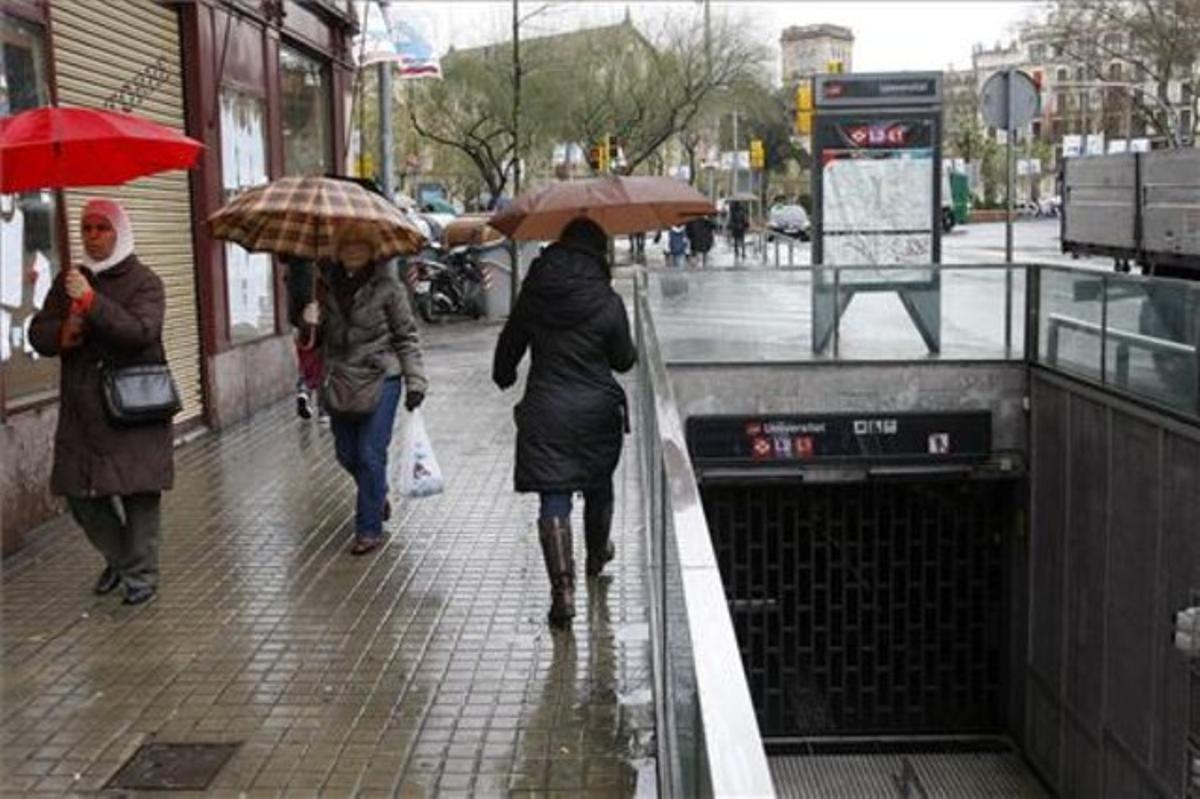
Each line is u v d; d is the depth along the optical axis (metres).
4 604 6.64
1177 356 9.49
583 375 6.24
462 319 22.62
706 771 2.04
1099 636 11.18
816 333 13.27
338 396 7.43
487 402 13.36
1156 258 21.02
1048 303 12.61
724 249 47.72
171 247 10.80
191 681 5.63
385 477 7.64
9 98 7.95
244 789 4.63
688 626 2.46
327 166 15.89
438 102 38.91
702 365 13.26
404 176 48.81
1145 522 10.11
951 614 14.53
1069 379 11.91
